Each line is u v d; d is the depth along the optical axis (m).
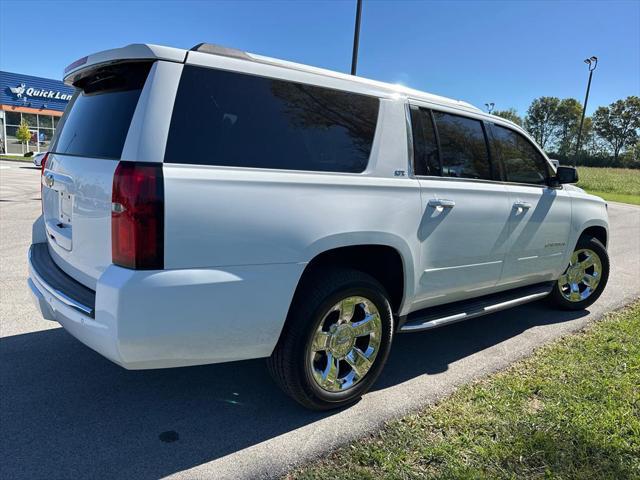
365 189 2.94
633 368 3.64
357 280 2.92
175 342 2.34
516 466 2.50
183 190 2.27
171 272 2.27
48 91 32.22
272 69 2.68
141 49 2.36
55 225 3.05
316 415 2.99
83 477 2.36
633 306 5.33
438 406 3.11
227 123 2.48
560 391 3.27
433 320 3.57
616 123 105.56
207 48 2.48
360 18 9.97
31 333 4.01
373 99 3.13
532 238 4.25
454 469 2.46
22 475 2.35
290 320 2.75
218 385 3.34
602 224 5.14
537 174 4.46
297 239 2.62
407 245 3.18
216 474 2.42
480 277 3.86
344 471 2.45
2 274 5.53
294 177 2.63
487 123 3.99
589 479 2.41
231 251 2.41
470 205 3.60
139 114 2.29
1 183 15.17
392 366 3.75
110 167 2.35
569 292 5.14
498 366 3.74
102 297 2.24
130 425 2.81
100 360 3.60
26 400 3.03
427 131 3.45
